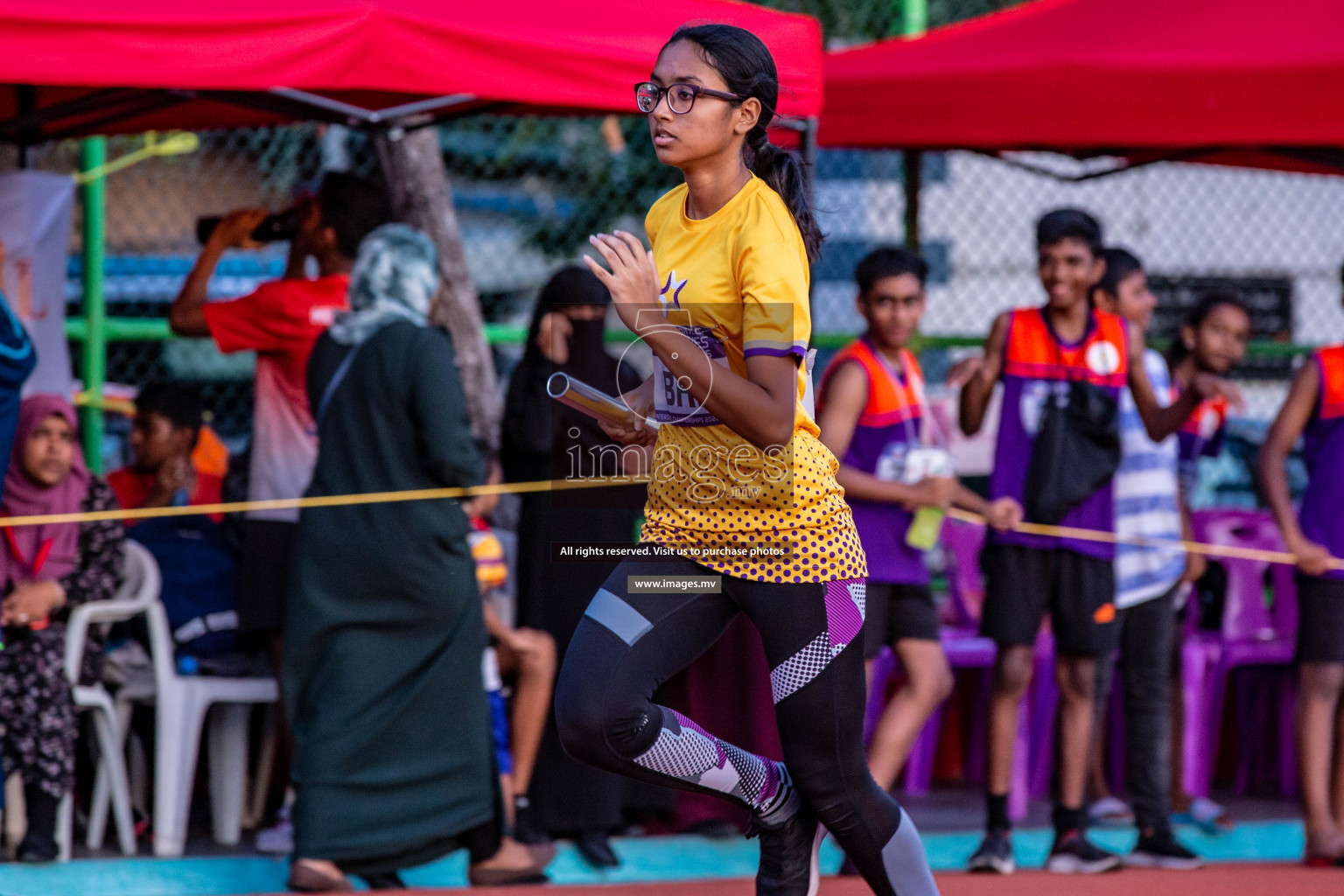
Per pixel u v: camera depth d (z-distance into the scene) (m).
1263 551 17.73
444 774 12.90
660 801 14.80
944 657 14.37
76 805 14.94
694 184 8.32
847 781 8.64
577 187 27.47
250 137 21.52
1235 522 18.20
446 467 12.74
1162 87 15.23
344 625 12.77
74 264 20.05
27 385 15.06
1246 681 18.70
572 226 27.77
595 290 14.14
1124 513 15.47
